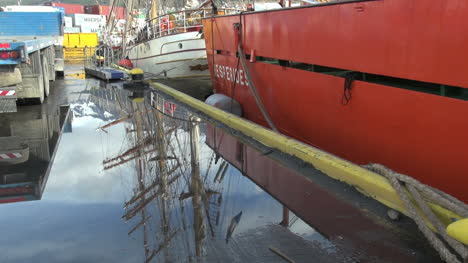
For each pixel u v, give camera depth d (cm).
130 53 1838
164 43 1464
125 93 1162
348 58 457
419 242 294
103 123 756
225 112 754
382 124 425
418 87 380
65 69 2030
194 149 569
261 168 476
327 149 532
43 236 323
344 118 485
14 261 286
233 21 786
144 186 430
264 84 688
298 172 455
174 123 741
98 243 308
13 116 821
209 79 1492
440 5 339
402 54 383
